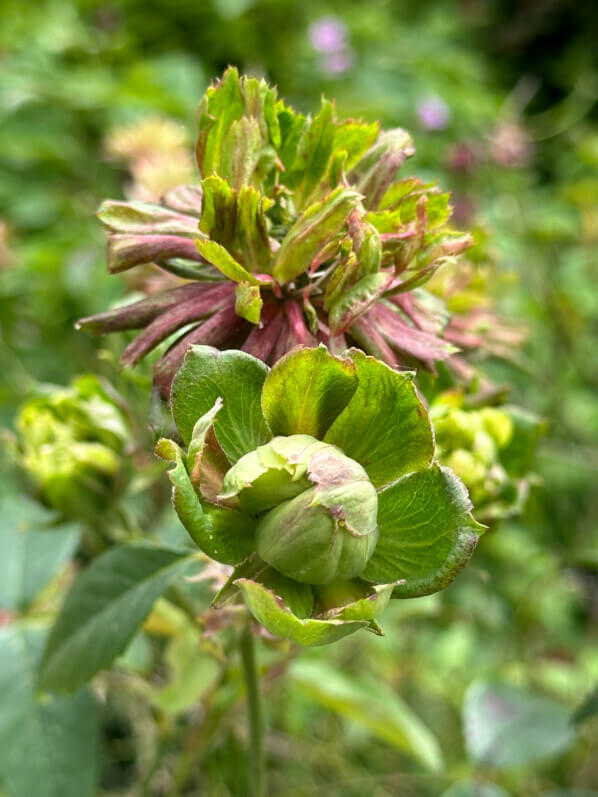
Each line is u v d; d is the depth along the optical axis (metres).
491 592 0.36
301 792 0.32
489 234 0.21
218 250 0.13
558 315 0.39
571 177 0.57
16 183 0.44
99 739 0.19
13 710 0.19
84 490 0.18
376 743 0.37
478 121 0.58
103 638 0.17
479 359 0.20
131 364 0.14
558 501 0.41
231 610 0.15
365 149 0.14
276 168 0.14
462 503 0.11
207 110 0.13
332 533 0.11
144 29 0.58
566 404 0.42
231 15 0.56
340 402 0.12
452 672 0.36
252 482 0.11
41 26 0.53
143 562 0.17
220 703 0.20
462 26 0.83
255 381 0.12
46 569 0.21
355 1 0.69
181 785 0.21
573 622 0.44
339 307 0.13
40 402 0.18
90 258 0.37
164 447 0.11
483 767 0.26
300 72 0.58
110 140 0.30
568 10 0.84
